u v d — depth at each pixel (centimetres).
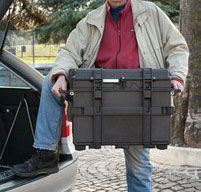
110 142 250
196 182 475
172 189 454
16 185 268
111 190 457
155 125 251
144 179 314
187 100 552
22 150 355
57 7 1078
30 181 276
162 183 473
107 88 247
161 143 253
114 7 280
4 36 312
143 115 250
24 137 354
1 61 347
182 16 555
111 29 282
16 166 285
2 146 360
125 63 277
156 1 1045
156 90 249
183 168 520
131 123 251
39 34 1083
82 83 246
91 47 284
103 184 477
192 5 541
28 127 352
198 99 539
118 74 248
